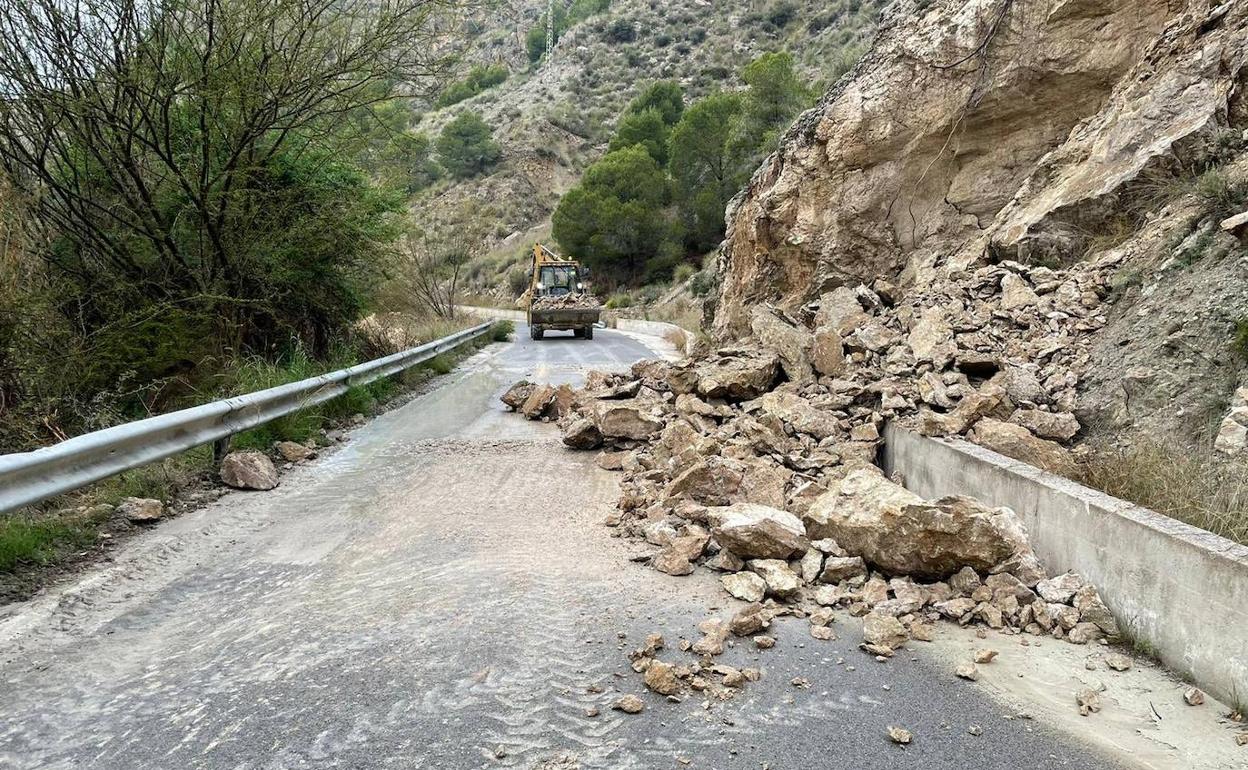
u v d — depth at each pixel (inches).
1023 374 262.2
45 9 363.6
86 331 398.9
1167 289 256.5
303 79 437.7
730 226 655.8
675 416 346.9
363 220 538.3
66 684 135.7
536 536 219.3
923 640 156.6
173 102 421.7
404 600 172.9
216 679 137.6
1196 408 208.2
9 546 183.9
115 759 114.0
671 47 3619.6
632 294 1865.2
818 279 490.3
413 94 477.1
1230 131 313.9
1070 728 124.5
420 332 818.8
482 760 114.4
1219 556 129.5
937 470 227.8
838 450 264.4
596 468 303.6
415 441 357.4
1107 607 155.9
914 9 472.4
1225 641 128.4
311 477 287.7
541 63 4065.0
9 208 340.5
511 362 757.3
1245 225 235.3
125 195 421.1
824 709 130.0
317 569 192.7
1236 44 323.0
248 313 490.0
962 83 438.6
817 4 3002.0
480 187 3073.3
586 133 3363.7
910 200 465.1
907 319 340.5
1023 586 165.6
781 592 173.8
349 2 441.1
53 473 194.7
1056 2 410.9
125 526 220.4
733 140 1732.3
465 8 466.9
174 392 431.8
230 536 217.6
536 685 136.3
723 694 133.4
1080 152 381.7
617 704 129.2
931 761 115.3
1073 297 299.3
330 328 565.6
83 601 170.2
